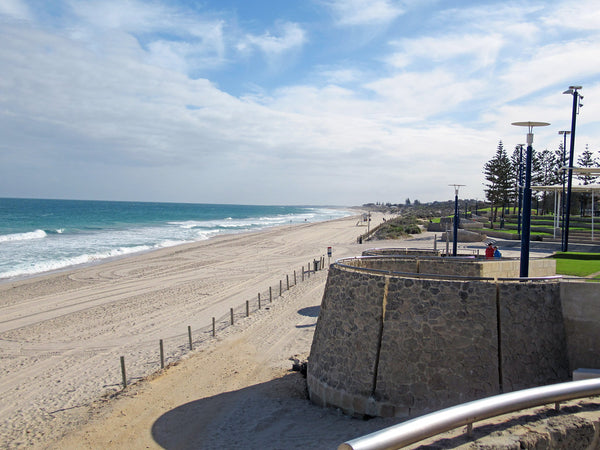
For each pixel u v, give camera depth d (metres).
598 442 5.91
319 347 11.66
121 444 10.06
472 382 9.07
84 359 16.17
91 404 12.48
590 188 33.81
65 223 87.25
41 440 10.48
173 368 14.88
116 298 25.38
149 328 19.80
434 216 118.00
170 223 98.56
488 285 9.33
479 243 43.34
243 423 10.69
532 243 37.84
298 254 43.12
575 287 9.30
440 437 5.54
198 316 21.62
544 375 9.07
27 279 31.08
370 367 10.00
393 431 4.34
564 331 9.37
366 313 10.30
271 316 20.88
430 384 9.31
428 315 9.54
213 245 51.62
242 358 15.72
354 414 10.16
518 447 5.23
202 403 12.09
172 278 31.19
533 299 9.32
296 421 10.41
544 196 75.56
